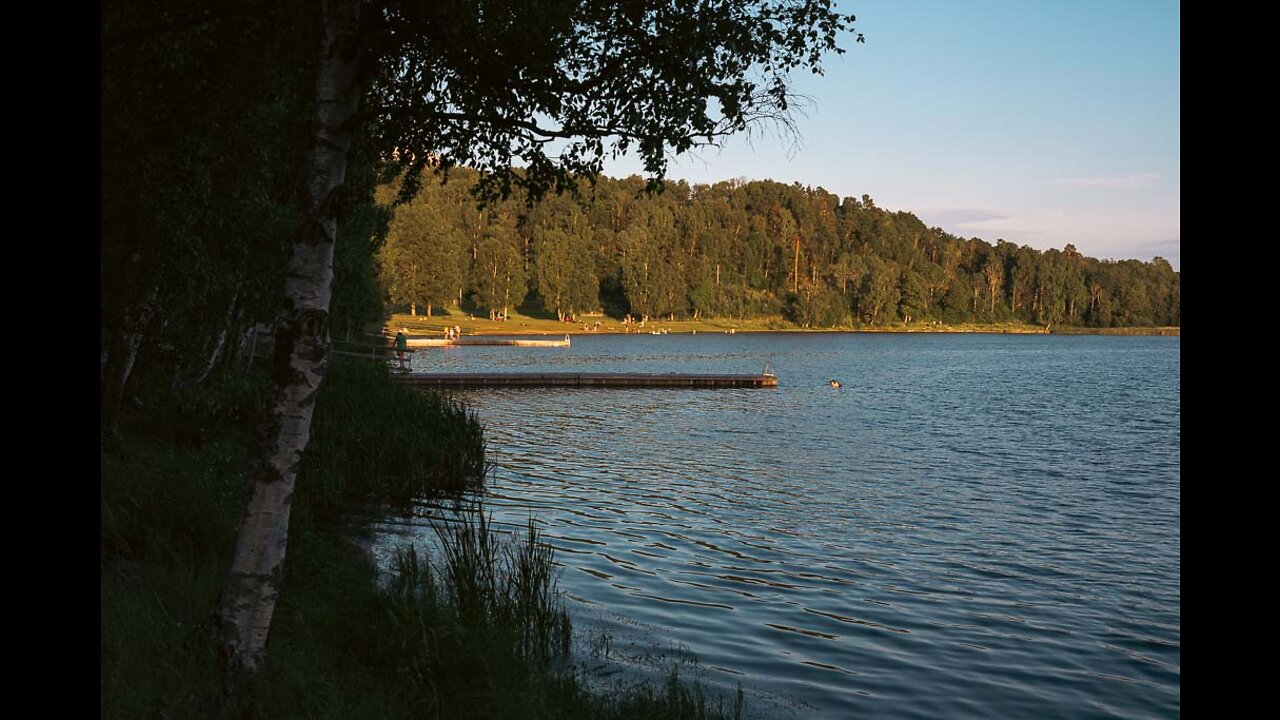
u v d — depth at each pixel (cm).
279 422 589
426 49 682
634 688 877
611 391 5259
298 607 841
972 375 7762
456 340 10575
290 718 567
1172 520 1953
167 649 639
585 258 15525
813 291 18150
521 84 656
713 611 1204
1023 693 949
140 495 1023
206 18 739
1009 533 1797
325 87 595
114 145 941
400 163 802
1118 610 1272
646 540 1636
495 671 782
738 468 2591
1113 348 14625
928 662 1038
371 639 805
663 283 16188
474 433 2308
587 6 670
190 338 1524
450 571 1045
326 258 600
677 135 658
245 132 1036
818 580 1397
